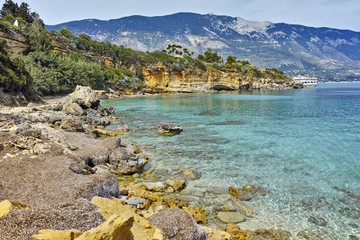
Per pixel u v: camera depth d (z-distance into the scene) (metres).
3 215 6.46
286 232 11.96
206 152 25.22
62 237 5.98
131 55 139.12
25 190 11.63
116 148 22.44
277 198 15.45
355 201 15.05
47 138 19.34
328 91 149.88
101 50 130.50
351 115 49.28
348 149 25.88
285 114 51.66
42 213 6.89
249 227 12.37
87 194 11.63
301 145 27.56
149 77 134.12
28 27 99.31
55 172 13.75
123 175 19.41
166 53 168.38
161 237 6.82
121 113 55.81
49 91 84.31
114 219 5.66
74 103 44.00
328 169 20.38
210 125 40.00
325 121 42.88
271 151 25.44
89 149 21.42
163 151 25.67
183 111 58.12
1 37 84.94
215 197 15.55
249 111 56.84
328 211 13.95
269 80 175.75
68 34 124.38
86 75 97.50
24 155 16.31
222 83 153.62
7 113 35.31
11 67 55.12
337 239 11.48
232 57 189.88
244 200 15.18
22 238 5.71
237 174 19.39
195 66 144.50
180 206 14.10
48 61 88.25
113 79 112.88
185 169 20.00
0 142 18.23
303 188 16.88
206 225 12.46
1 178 12.79
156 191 16.36
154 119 46.88
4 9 119.44
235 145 27.73
